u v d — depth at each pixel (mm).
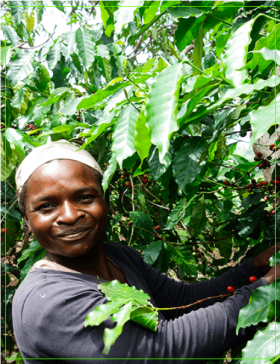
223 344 705
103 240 888
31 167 771
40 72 1731
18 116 1695
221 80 594
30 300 698
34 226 771
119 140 740
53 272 775
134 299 643
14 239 1668
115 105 791
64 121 1285
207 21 891
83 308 668
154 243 1556
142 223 1540
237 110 816
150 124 502
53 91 1352
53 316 660
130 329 663
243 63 534
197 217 1456
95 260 849
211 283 1101
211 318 714
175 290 1104
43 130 1363
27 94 1646
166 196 1140
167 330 688
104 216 808
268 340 554
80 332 647
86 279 772
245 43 546
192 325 698
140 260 1119
